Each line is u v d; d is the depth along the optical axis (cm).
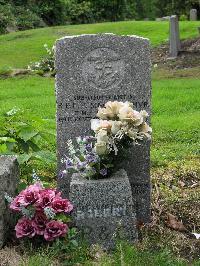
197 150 295
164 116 382
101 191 177
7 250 170
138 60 199
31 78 589
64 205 175
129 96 201
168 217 200
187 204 216
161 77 581
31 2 1265
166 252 167
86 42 199
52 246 171
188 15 1555
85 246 173
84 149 186
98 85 201
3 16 1152
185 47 737
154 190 234
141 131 180
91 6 1456
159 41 805
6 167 183
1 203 173
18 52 762
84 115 203
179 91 467
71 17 1363
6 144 210
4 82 561
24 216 178
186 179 252
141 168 205
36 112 397
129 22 1038
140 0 1914
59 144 205
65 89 202
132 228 177
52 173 259
